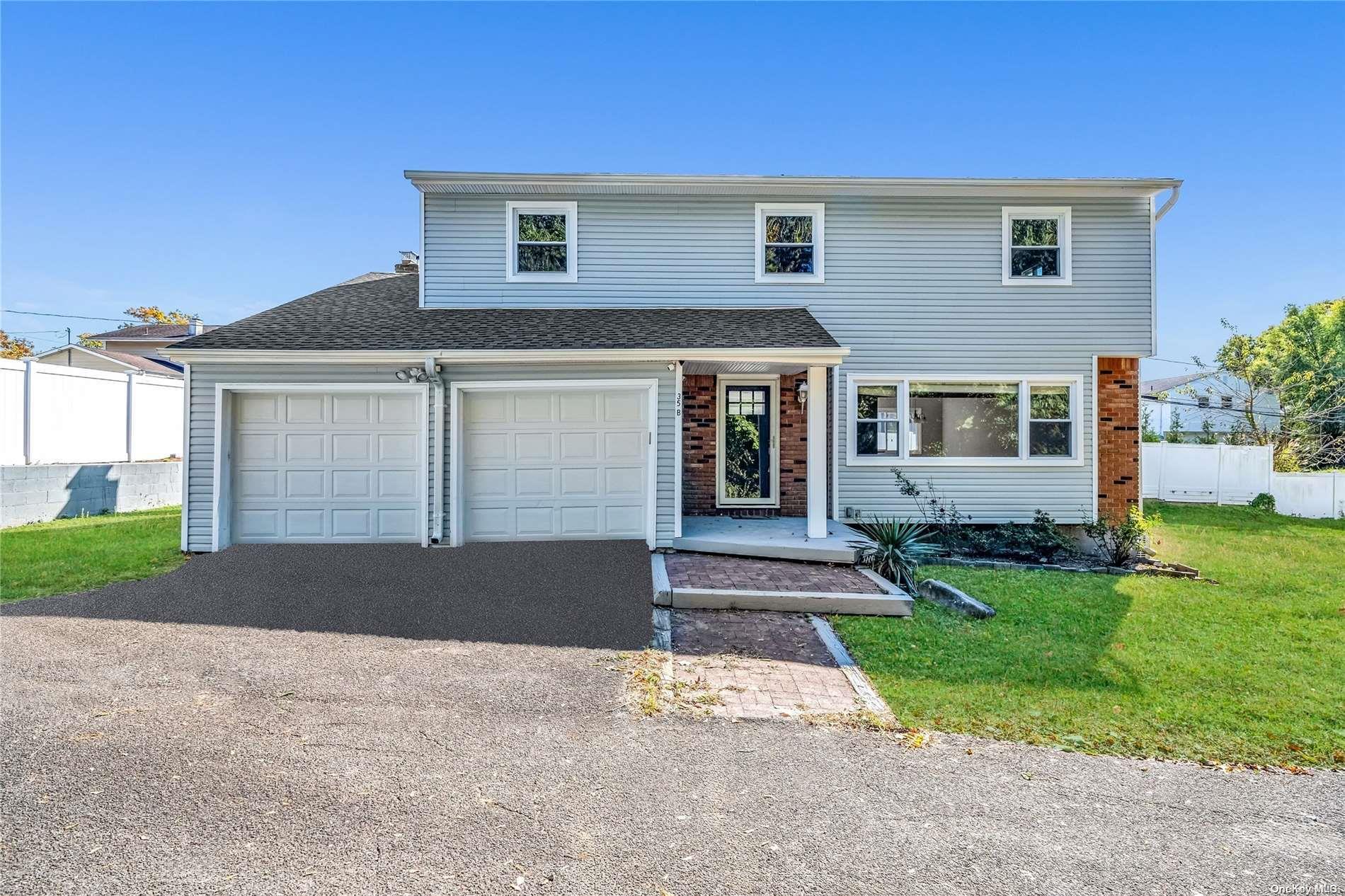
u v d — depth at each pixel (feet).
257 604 22.61
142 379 52.06
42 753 12.57
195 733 13.62
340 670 17.39
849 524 38.04
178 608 22.04
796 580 26.40
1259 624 23.91
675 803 11.51
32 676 16.38
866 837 10.66
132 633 19.74
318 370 30.60
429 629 20.67
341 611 22.02
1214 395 80.53
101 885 8.94
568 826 10.72
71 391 45.93
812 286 37.96
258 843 9.98
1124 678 18.65
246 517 30.91
